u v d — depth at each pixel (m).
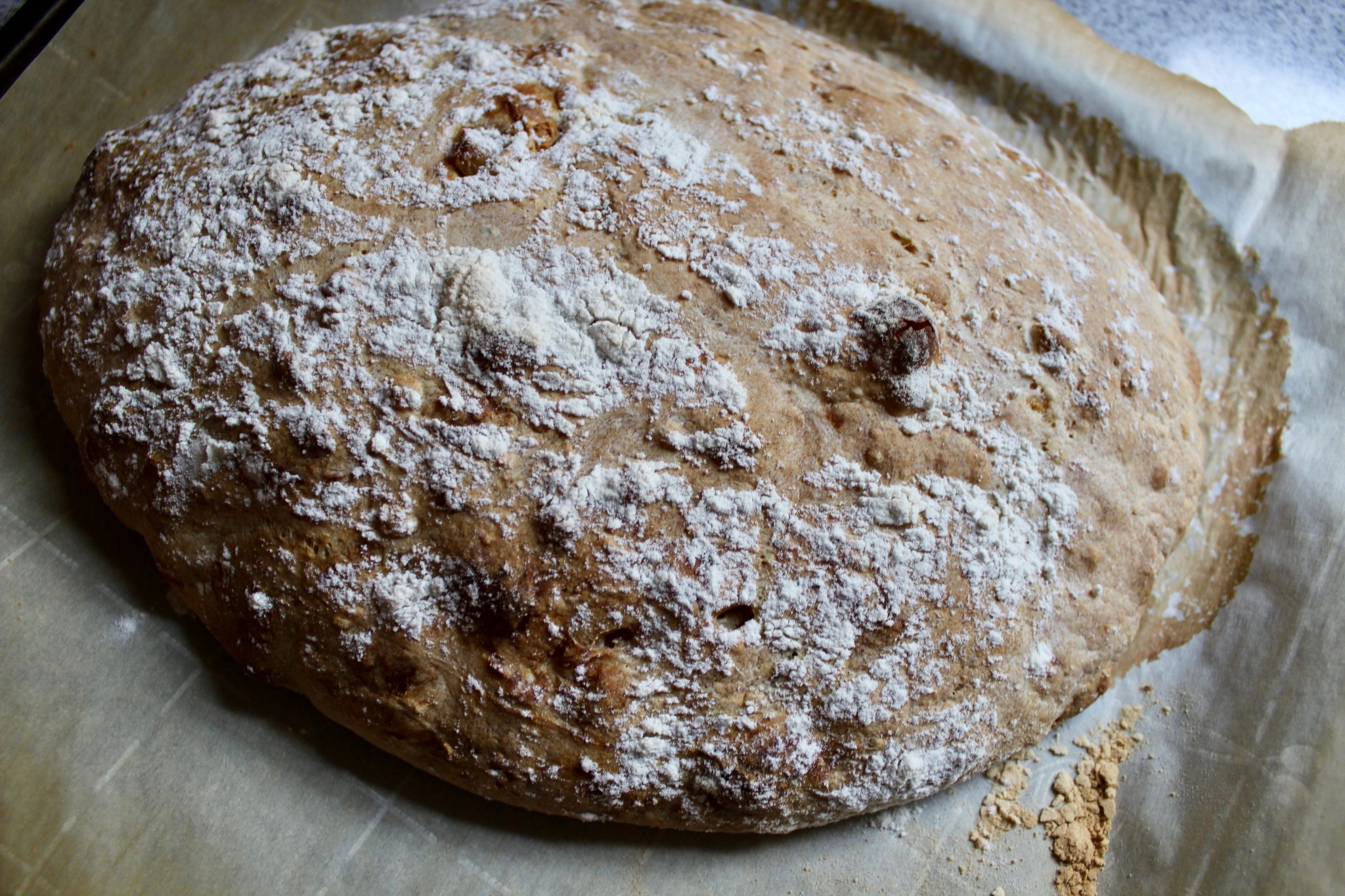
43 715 0.31
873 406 0.29
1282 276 0.38
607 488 0.28
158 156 0.32
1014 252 0.32
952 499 0.29
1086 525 0.31
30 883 0.30
